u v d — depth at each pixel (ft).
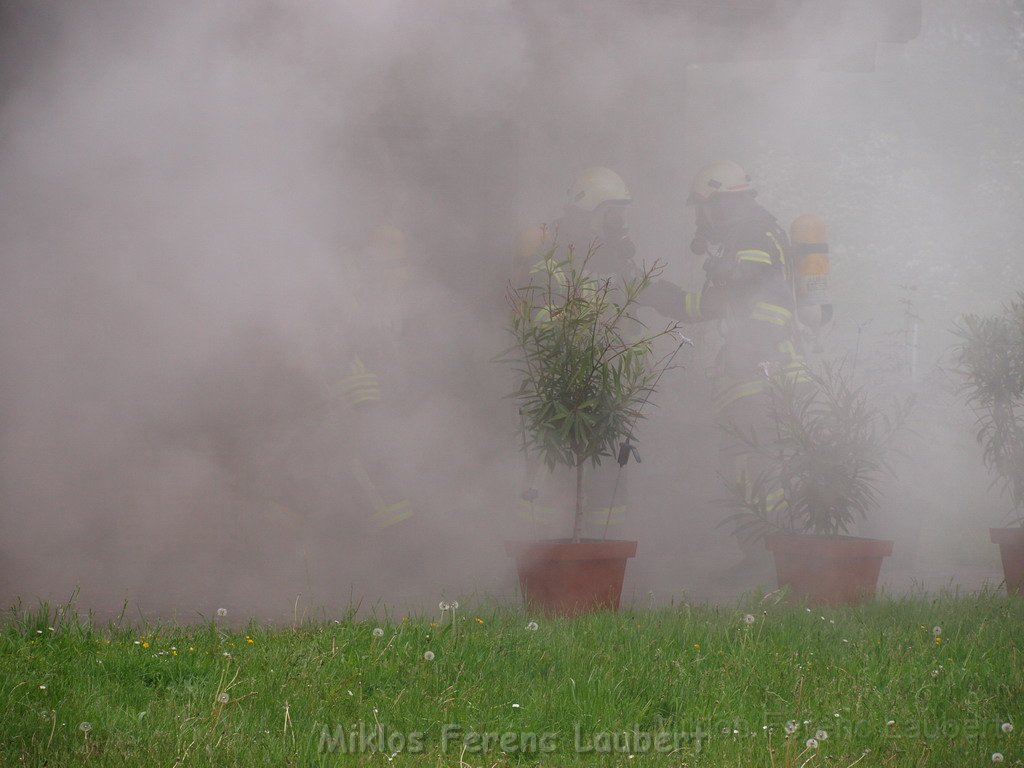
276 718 22.89
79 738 21.26
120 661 25.79
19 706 22.49
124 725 22.20
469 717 23.12
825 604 37.29
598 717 23.29
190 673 25.68
